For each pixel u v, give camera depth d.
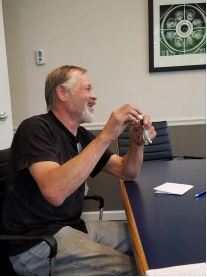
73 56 2.70
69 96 1.30
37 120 1.24
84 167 1.03
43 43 2.67
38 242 1.13
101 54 2.70
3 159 1.40
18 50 2.68
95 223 1.46
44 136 1.16
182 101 2.76
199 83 2.73
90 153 1.05
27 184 1.19
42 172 1.05
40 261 1.13
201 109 2.76
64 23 2.65
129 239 1.36
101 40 2.68
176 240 0.82
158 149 2.24
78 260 1.12
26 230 1.19
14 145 1.21
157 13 2.63
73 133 1.37
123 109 1.12
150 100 2.76
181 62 2.70
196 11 2.63
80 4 2.63
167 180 1.44
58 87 1.31
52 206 1.19
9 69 2.69
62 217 1.24
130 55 2.70
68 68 1.35
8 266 1.21
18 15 2.63
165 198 1.18
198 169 1.65
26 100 2.74
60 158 1.22
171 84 2.74
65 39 2.67
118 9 2.64
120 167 1.48
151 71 2.70
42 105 2.75
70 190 1.02
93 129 2.76
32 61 2.69
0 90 2.32
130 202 1.15
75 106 1.31
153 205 1.11
